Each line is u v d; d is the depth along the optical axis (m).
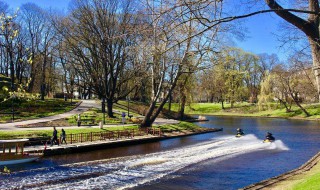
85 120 50.91
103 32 50.09
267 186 16.72
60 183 20.52
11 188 19.27
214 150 33.81
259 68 108.94
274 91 92.31
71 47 54.09
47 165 25.34
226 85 105.62
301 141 40.62
